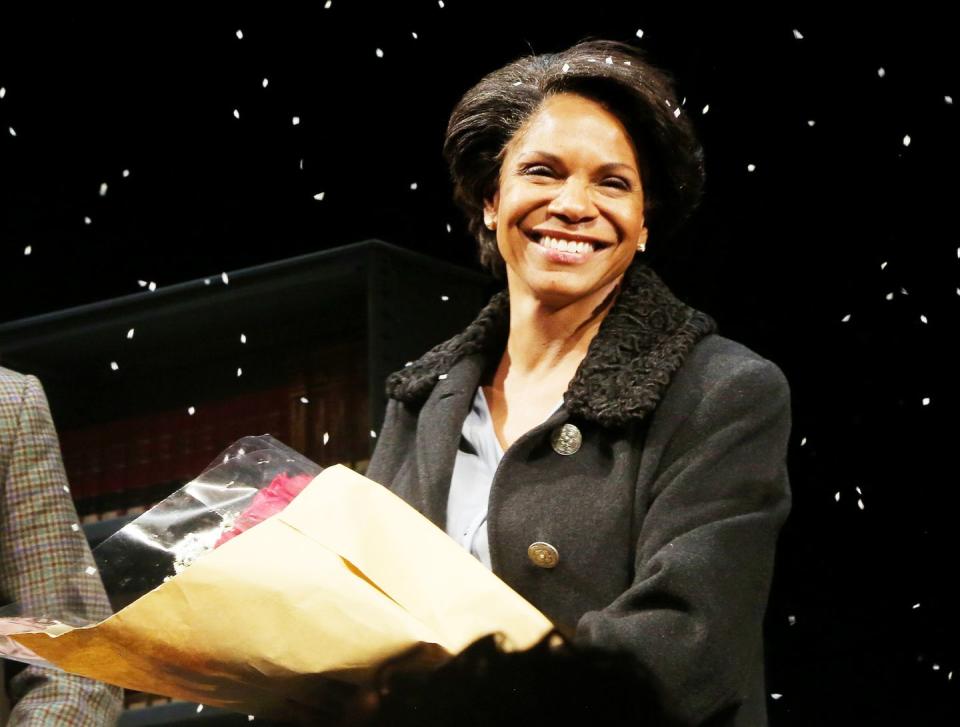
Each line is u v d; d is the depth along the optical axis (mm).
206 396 9500
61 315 9305
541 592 4723
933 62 8578
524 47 9453
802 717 9109
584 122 5113
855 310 8945
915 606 8023
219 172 10680
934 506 8898
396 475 5410
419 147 10031
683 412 4793
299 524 4352
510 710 4188
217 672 4250
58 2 10656
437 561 4398
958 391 8789
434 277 8875
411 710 4195
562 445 4891
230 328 9305
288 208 10484
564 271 5055
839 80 8812
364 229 10258
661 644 4281
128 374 9812
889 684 8945
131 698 8664
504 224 5184
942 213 8703
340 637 4188
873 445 9039
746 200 9094
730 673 4367
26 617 4664
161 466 9562
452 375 5371
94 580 5398
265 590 4184
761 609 4559
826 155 8906
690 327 5016
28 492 6160
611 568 4695
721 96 9039
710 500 4625
